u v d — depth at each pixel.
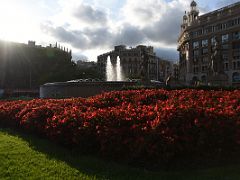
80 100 14.11
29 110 13.45
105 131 8.56
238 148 8.04
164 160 7.53
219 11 90.81
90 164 8.12
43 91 29.17
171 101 11.27
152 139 7.74
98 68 155.25
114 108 10.86
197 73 96.31
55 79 101.12
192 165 7.82
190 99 11.81
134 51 150.75
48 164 8.19
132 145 7.93
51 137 10.32
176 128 8.01
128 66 149.88
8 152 9.30
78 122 9.66
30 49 120.88
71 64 123.06
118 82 26.00
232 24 85.12
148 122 8.46
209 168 7.73
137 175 7.27
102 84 25.86
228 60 86.00
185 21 119.38
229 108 9.50
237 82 83.56
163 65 157.12
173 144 7.56
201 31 94.94
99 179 7.05
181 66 119.38
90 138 9.05
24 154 9.13
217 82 32.44
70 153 9.26
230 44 85.56
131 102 12.74
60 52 124.69
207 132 7.89
